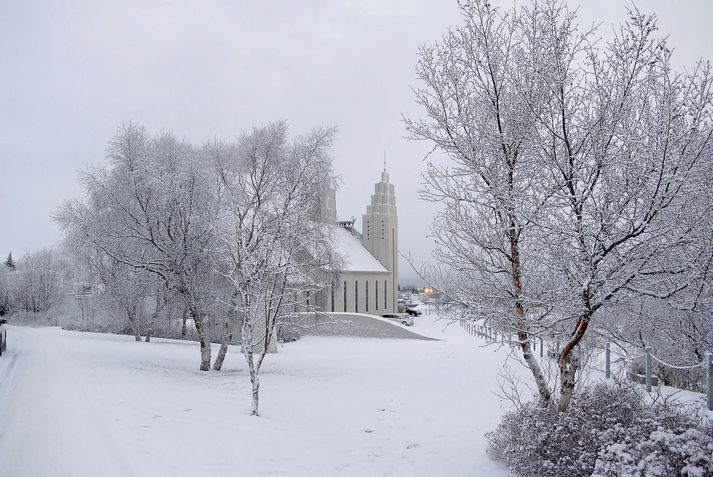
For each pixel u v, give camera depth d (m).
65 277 50.50
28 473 7.45
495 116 8.71
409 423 11.78
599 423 7.24
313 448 9.39
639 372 14.30
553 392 8.88
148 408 12.25
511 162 8.48
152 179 20.86
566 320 8.06
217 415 11.91
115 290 24.72
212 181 21.98
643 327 9.09
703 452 5.49
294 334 43.62
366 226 82.19
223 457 8.41
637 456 5.88
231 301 21.80
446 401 14.20
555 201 7.73
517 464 7.54
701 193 6.77
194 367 23.55
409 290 132.50
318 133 23.94
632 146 7.10
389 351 31.56
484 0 8.59
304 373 21.53
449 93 8.91
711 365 9.57
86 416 11.02
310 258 21.95
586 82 7.71
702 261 6.88
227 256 20.34
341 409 13.50
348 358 27.73
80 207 22.88
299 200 21.52
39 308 80.50
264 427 10.87
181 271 21.58
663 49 7.12
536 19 8.20
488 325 9.02
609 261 7.51
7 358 23.69
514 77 8.42
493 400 14.00
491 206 8.41
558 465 6.91
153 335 43.91
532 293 8.42
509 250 8.65
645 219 7.00
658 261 7.22
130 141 22.62
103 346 31.55
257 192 22.00
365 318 47.19
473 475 8.00
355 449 9.51
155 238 21.94
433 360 24.86
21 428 9.99
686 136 6.84
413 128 9.12
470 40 8.78
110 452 8.36
